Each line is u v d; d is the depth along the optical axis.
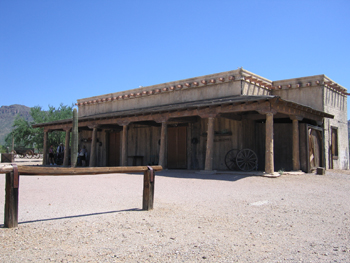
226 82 17.92
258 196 9.16
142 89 22.62
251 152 17.03
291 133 17.67
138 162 22.14
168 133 20.50
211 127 14.98
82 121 21.89
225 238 5.12
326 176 14.07
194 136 19.20
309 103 18.53
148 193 7.03
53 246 4.60
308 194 9.63
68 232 5.26
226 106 14.48
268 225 5.99
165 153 16.98
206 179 12.80
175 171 16.38
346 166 20.80
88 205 7.61
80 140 27.22
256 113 16.89
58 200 8.28
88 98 27.06
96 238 5.00
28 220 6.00
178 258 4.22
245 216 6.67
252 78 17.84
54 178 13.54
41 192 9.59
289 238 5.20
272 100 13.14
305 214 6.95
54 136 42.81
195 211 7.05
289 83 19.30
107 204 7.75
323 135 17.78
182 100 20.03
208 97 18.69
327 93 18.69
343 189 10.80
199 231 5.48
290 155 17.58
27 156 42.91
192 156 19.09
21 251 4.38
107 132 24.84
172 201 8.27
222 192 9.83
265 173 13.39
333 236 5.35
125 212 6.74
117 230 5.44
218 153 17.81
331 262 4.14
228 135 17.47
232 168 17.05
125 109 23.78
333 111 19.38
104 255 4.29
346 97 21.47
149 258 4.20
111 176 14.42
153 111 16.95
